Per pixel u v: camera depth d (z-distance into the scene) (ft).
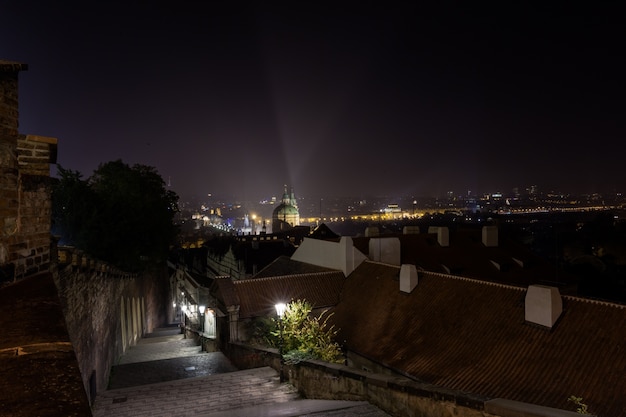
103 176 126.31
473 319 66.39
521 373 53.67
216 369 73.15
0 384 10.54
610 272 159.02
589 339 53.26
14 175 24.29
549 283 112.47
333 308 90.89
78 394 10.26
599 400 46.11
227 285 87.35
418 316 74.13
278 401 48.83
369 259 103.50
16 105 24.32
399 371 64.59
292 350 57.47
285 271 116.06
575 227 209.26
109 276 73.00
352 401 41.96
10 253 24.04
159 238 132.77
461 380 56.75
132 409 45.57
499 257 121.29
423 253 117.50
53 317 16.37
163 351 94.38
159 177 141.79
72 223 96.43
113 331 78.43
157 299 173.88
